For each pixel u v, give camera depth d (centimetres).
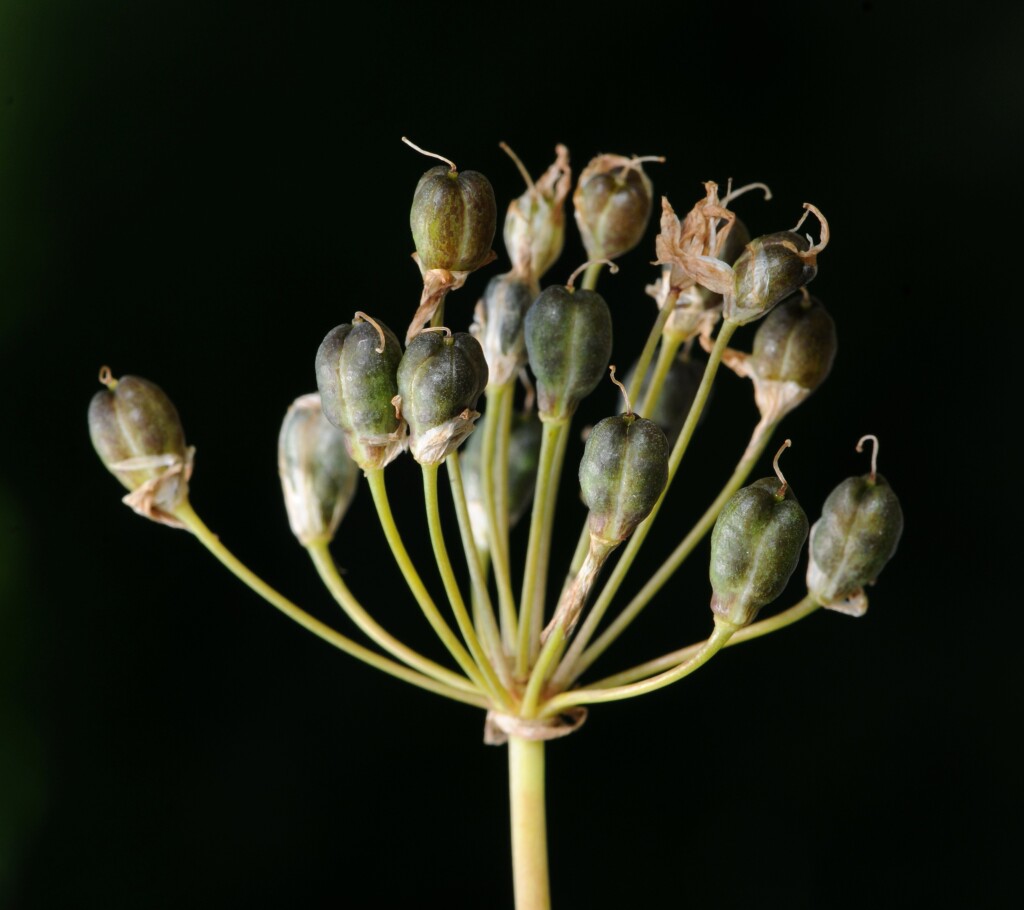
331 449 24
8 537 31
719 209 22
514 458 24
